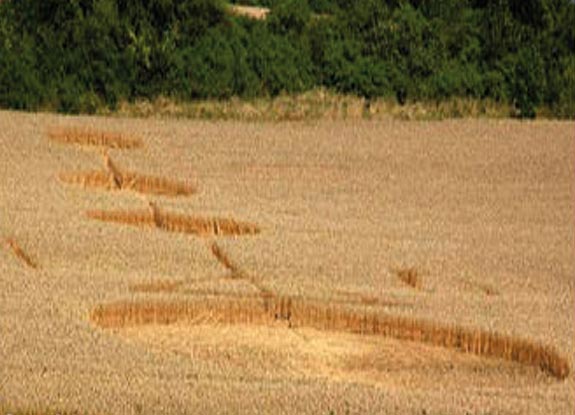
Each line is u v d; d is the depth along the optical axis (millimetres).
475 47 130500
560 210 80562
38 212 67562
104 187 81938
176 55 121562
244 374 42656
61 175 79875
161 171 84312
